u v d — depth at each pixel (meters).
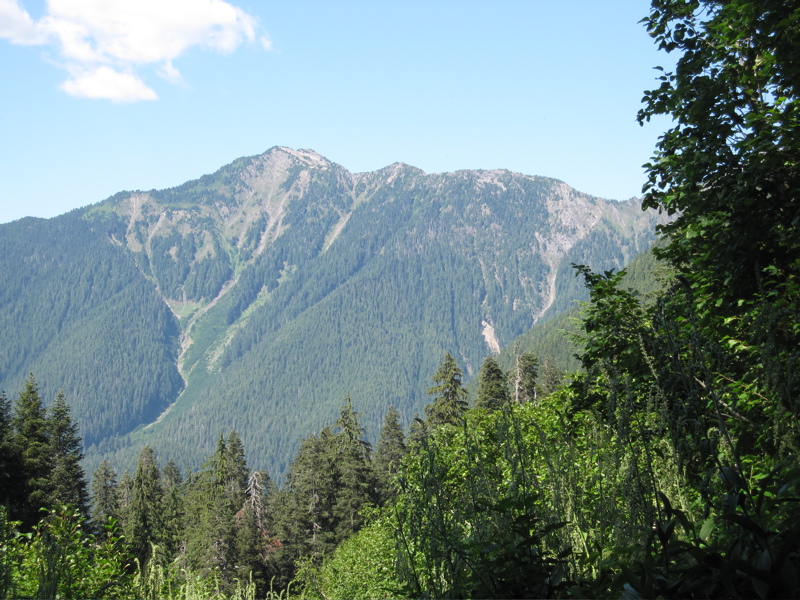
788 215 6.68
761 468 4.19
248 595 11.60
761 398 4.41
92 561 9.03
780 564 2.18
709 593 2.43
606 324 7.42
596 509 3.24
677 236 8.35
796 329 3.97
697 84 7.74
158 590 9.37
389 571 12.62
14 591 6.77
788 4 6.77
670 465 3.04
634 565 2.66
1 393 42.00
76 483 45.00
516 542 3.27
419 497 3.58
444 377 50.28
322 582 24.86
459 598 3.21
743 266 6.72
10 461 39.97
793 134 6.39
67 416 48.16
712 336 6.64
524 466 3.54
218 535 52.09
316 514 65.94
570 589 2.92
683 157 7.61
